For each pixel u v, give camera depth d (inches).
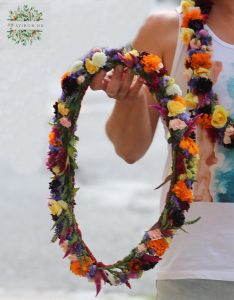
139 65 153.6
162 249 152.3
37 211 464.4
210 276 157.0
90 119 648.4
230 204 158.1
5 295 326.3
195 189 159.2
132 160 174.7
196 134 159.0
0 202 480.7
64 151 156.1
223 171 158.4
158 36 165.2
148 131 171.3
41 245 398.3
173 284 161.0
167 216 151.4
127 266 154.9
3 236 413.1
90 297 322.7
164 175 164.4
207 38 159.5
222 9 161.9
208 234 157.9
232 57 158.7
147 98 172.7
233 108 158.2
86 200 478.6
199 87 157.1
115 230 419.8
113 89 156.3
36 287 338.3
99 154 577.6
